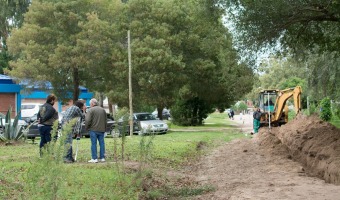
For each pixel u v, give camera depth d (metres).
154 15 32.03
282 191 9.88
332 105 39.41
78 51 30.91
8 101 37.66
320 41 18.50
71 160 12.78
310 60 29.45
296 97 25.11
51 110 12.86
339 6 13.99
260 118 29.30
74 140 21.94
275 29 16.41
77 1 31.86
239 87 37.53
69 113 12.69
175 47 32.50
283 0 14.66
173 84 32.12
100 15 33.41
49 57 31.02
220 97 38.81
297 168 14.10
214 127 38.69
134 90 32.03
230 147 21.05
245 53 17.16
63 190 6.67
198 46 32.72
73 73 33.53
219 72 35.25
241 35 16.91
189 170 14.12
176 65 30.97
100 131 13.12
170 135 26.92
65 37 32.03
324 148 14.04
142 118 29.20
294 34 17.91
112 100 32.59
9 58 47.34
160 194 9.90
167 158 15.77
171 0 32.50
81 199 8.02
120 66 30.89
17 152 15.49
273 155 17.50
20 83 33.56
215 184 11.53
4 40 47.78
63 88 34.19
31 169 5.85
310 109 38.06
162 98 32.25
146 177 10.97
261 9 15.34
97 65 32.41
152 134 11.09
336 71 28.91
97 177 10.05
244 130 34.16
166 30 31.53
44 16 32.00
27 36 31.56
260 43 16.83
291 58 21.02
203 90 36.34
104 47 31.75
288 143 18.31
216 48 32.44
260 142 21.19
